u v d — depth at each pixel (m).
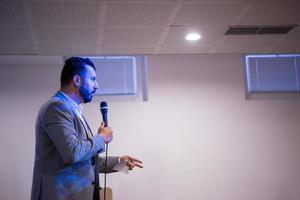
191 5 2.89
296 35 3.72
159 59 4.45
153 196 4.16
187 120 4.37
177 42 3.83
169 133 4.32
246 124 4.45
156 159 4.24
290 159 4.43
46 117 1.75
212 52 4.31
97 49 3.96
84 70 1.95
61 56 4.20
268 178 4.36
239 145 4.39
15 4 2.79
